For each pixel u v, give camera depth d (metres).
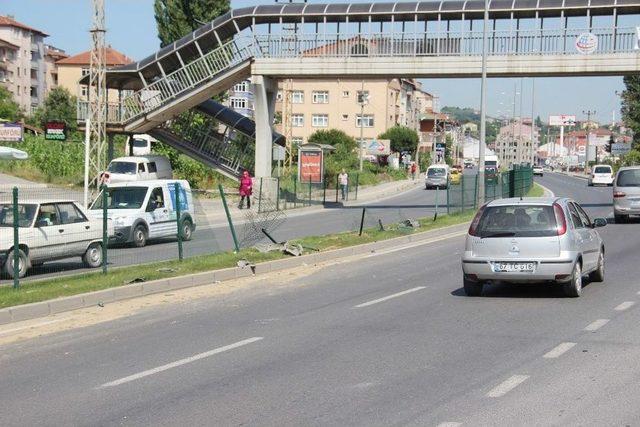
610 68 35.91
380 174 76.94
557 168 166.00
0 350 9.46
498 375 7.82
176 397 7.25
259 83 39.38
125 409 6.89
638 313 11.32
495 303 12.51
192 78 40.25
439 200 51.09
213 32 40.47
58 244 15.79
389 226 26.81
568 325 10.49
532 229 12.80
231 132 46.41
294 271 17.17
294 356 8.91
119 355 9.10
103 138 41.69
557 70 36.50
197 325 10.97
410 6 37.81
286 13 39.25
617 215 29.58
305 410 6.74
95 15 36.00
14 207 13.12
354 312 11.88
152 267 16.09
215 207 38.34
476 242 13.06
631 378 7.61
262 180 36.84
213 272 15.56
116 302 13.08
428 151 128.25
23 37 106.12
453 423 6.25
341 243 21.44
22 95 106.06
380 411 6.66
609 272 16.09
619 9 36.47
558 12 36.91
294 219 34.53
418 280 15.47
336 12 38.84
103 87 38.41
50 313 11.93
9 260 14.58
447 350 9.05
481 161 34.03
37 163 47.53
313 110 105.38
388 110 106.31
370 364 8.43
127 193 22.39
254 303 12.92
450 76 38.44
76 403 7.11
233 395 7.28
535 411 6.54
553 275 12.62
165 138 44.59
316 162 48.50
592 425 6.14
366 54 38.38
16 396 7.39
